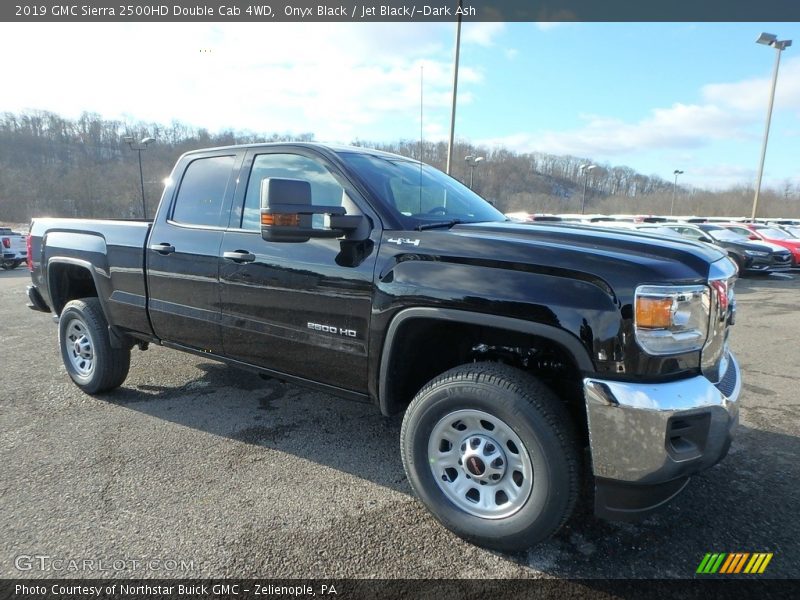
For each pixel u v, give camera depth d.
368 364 2.58
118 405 3.98
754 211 25.20
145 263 3.58
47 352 5.65
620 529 2.48
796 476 2.99
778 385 4.68
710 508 2.65
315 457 3.17
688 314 2.03
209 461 3.09
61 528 2.40
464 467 2.37
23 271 20.50
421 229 2.57
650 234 2.60
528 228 2.58
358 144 3.57
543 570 2.19
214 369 4.92
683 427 1.99
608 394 1.97
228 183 3.28
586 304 2.01
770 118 24.05
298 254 2.79
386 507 2.64
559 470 2.09
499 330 2.42
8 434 3.44
